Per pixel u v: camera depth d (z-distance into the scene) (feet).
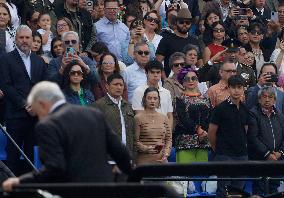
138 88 140.36
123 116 133.28
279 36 174.91
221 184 134.31
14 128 135.85
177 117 141.28
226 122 136.56
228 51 156.76
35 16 161.07
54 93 83.87
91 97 136.05
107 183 78.38
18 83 136.56
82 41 162.50
